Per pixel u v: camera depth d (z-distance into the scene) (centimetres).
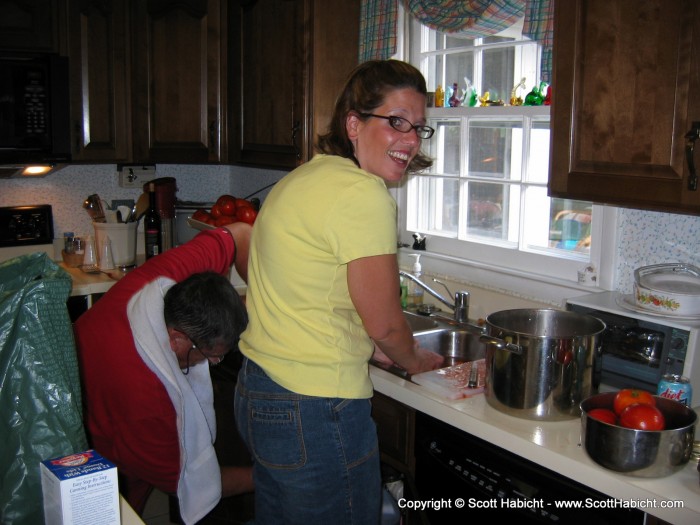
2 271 119
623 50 151
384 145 145
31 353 100
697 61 137
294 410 143
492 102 236
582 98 161
